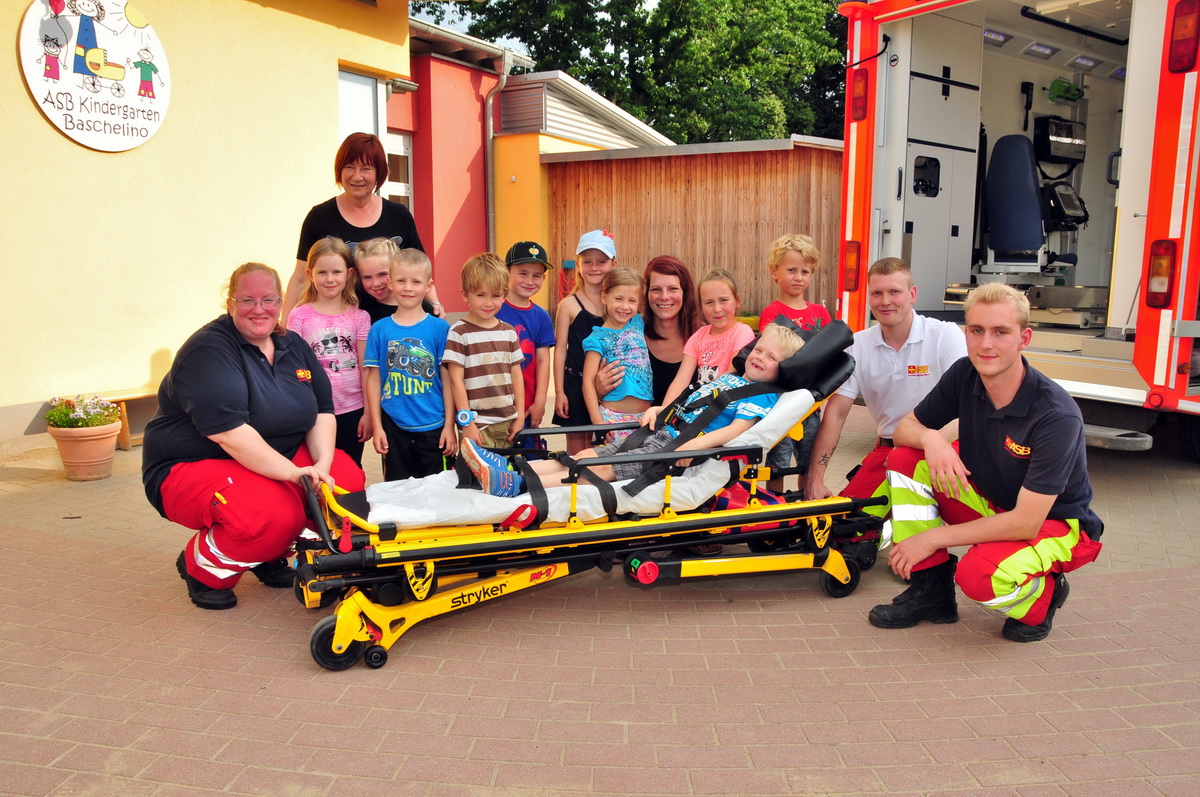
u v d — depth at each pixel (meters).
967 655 3.32
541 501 3.40
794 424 3.81
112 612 3.65
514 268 4.61
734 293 4.39
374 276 4.63
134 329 7.02
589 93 14.87
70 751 2.61
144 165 6.98
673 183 13.06
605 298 4.44
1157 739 2.73
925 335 4.32
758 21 24.75
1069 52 8.24
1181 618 3.67
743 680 3.11
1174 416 6.08
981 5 6.98
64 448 5.61
